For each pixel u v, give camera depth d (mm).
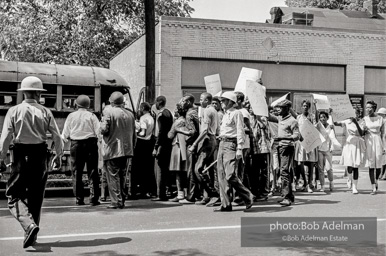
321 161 13203
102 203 11250
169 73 22672
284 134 10578
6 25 29656
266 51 23969
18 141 6910
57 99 12898
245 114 10633
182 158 11188
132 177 12023
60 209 10297
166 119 11469
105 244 7180
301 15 27266
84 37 30297
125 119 10336
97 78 13266
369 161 12484
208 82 13258
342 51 25250
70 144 11406
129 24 33188
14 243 7281
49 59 29734
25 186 6965
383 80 26062
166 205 10867
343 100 13773
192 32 22922
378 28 29781
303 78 24734
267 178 11648
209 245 7113
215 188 10711
